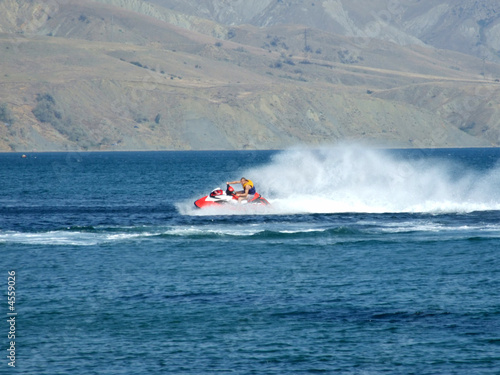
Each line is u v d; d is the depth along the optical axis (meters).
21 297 72.38
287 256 93.69
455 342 58.03
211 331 61.41
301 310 67.50
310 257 93.00
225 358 54.91
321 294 73.38
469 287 75.69
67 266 87.19
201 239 106.56
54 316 65.81
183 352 56.34
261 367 52.97
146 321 64.31
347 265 87.75
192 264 88.56
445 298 71.19
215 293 74.06
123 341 58.94
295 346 57.44
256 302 70.38
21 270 84.75
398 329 61.47
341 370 52.25
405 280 79.38
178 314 66.38
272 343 58.22
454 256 92.69
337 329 61.69
